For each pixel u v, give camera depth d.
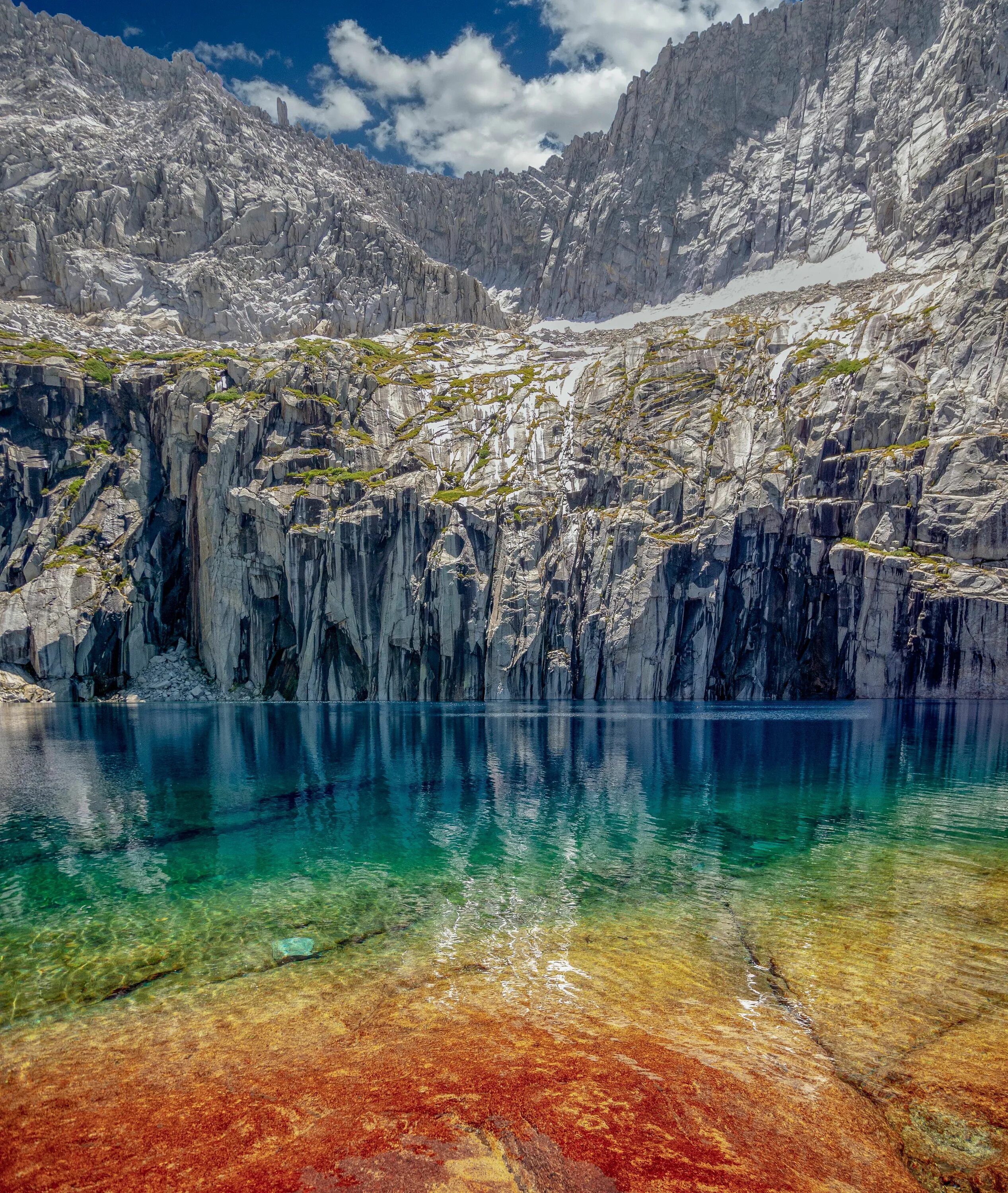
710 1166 8.84
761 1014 13.01
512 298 182.88
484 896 19.77
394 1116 10.05
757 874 21.31
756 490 92.62
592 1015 13.12
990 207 121.50
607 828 27.12
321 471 100.94
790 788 34.25
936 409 90.62
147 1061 11.83
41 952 16.39
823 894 19.50
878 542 87.44
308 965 15.55
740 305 139.50
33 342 110.44
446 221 197.50
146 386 106.00
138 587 97.94
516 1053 11.80
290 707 83.44
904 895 19.30
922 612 82.75
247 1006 13.75
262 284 149.00
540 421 113.88
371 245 161.88
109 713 77.25
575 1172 8.72
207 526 98.44
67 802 32.25
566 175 196.00
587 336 150.25
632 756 44.28
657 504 98.06
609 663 92.88
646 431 107.62
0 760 44.44
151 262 143.50
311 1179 8.68
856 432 94.00
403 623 94.88
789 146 165.50
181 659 99.69
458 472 107.31
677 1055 11.66
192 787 35.47
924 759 42.19
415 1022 12.96
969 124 135.38
